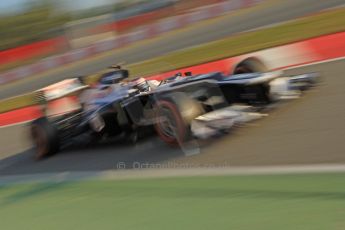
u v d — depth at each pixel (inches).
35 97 566.6
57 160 534.6
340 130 375.2
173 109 414.9
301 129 400.8
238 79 440.8
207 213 297.1
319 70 613.6
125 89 476.4
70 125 531.2
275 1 1525.6
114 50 1902.1
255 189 313.9
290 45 781.9
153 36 1854.1
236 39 1091.3
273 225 261.9
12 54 2377.0
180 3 1999.3
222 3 1690.5
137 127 472.4
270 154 369.7
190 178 364.5
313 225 251.9
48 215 364.2
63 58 2066.9
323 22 942.4
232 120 416.2
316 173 313.7
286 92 473.7
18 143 711.7
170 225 293.4
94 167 462.0
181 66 971.3
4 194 462.0
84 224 328.5
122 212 333.1
